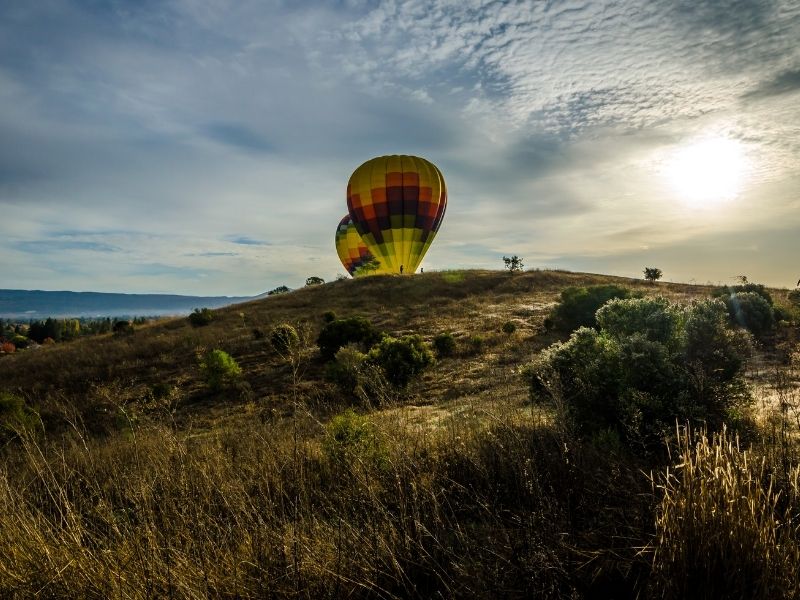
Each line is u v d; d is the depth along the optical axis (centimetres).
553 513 282
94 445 500
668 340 724
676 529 224
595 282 3528
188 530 283
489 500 335
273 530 290
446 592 256
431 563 268
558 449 374
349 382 1420
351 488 374
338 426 499
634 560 244
